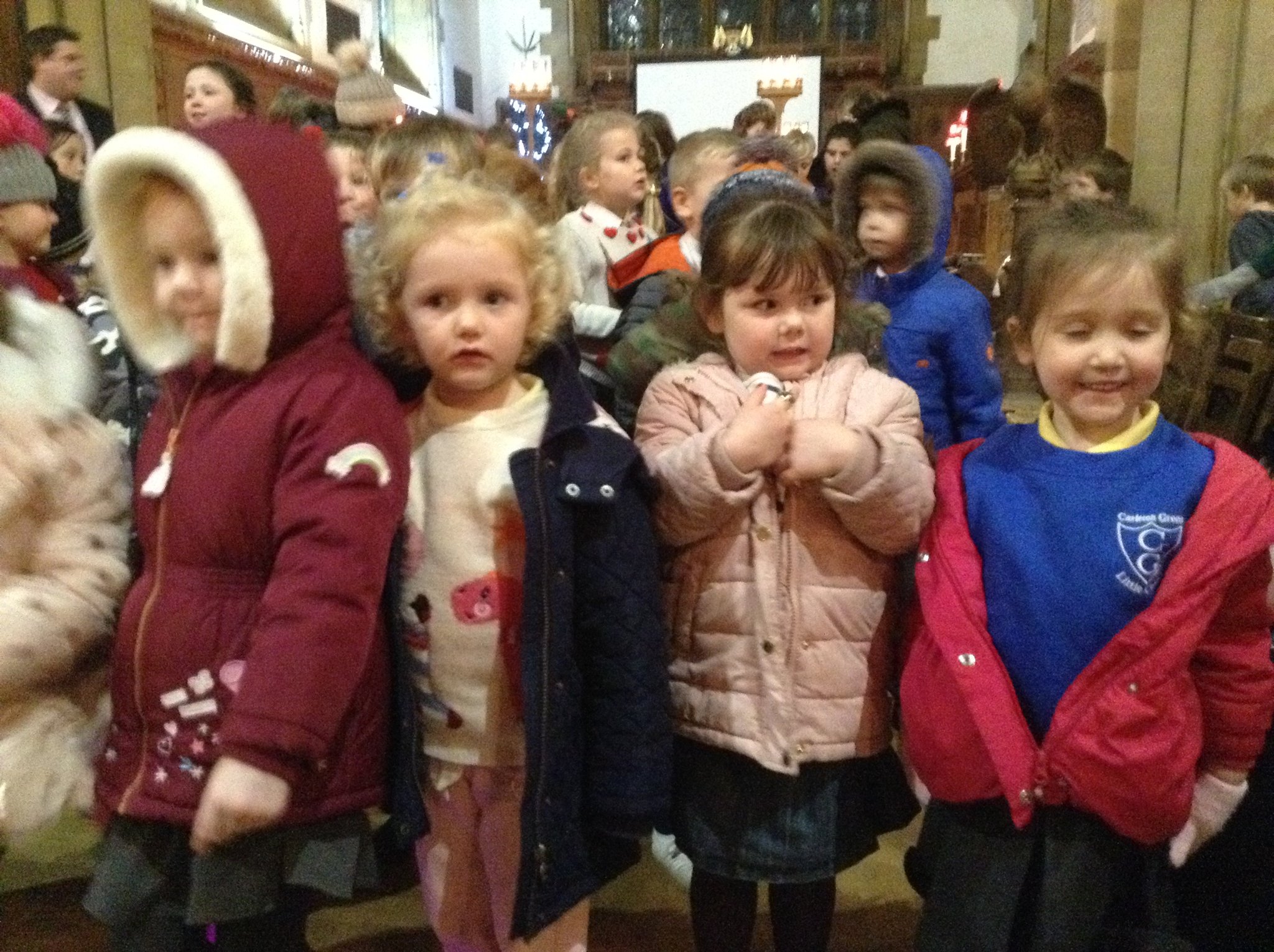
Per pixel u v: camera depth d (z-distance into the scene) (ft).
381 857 4.91
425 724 4.38
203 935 3.99
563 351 4.34
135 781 3.76
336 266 3.81
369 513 3.55
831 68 33.68
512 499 4.19
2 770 3.76
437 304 4.00
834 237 4.59
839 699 4.51
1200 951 4.78
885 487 4.18
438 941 6.30
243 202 3.41
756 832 4.59
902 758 6.40
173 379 3.93
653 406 4.87
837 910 6.55
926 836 4.49
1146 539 3.95
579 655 4.20
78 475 3.90
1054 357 4.02
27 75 11.90
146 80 16.89
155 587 3.76
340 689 3.42
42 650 3.73
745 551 4.50
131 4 16.44
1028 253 4.15
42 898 6.75
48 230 6.80
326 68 25.53
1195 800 4.11
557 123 29.43
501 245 3.98
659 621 4.23
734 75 34.19
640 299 6.87
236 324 3.45
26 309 4.25
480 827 4.46
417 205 4.02
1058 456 4.16
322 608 3.42
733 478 4.19
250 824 3.33
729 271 4.51
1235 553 3.80
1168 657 3.80
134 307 3.77
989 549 4.19
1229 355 6.72
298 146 3.71
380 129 11.53
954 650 4.08
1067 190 14.60
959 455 4.52
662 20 35.19
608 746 4.13
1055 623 4.02
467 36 36.01
